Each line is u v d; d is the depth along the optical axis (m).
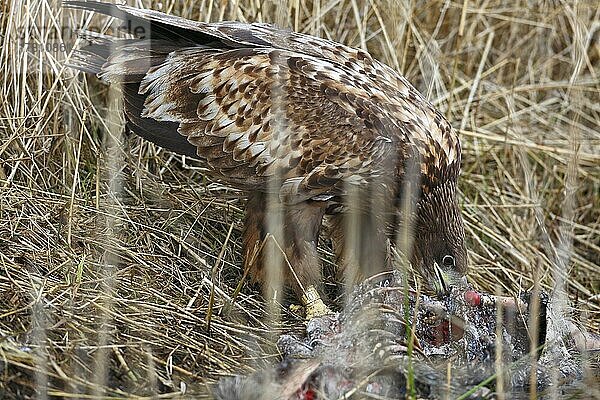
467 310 9.88
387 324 9.21
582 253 12.90
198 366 8.59
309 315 10.19
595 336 10.04
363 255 10.46
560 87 15.16
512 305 9.86
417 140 10.09
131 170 11.83
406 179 9.95
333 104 10.05
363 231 10.43
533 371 8.36
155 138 10.62
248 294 10.48
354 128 9.96
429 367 8.61
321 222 10.72
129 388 8.04
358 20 12.99
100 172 11.49
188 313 9.39
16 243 9.73
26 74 11.45
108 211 10.88
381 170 9.96
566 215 11.48
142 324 8.95
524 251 12.45
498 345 8.40
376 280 10.09
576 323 10.45
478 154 13.54
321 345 8.99
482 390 8.23
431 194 10.24
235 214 11.74
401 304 9.80
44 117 11.59
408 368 8.01
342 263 10.69
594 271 12.48
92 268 9.72
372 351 8.68
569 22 15.38
